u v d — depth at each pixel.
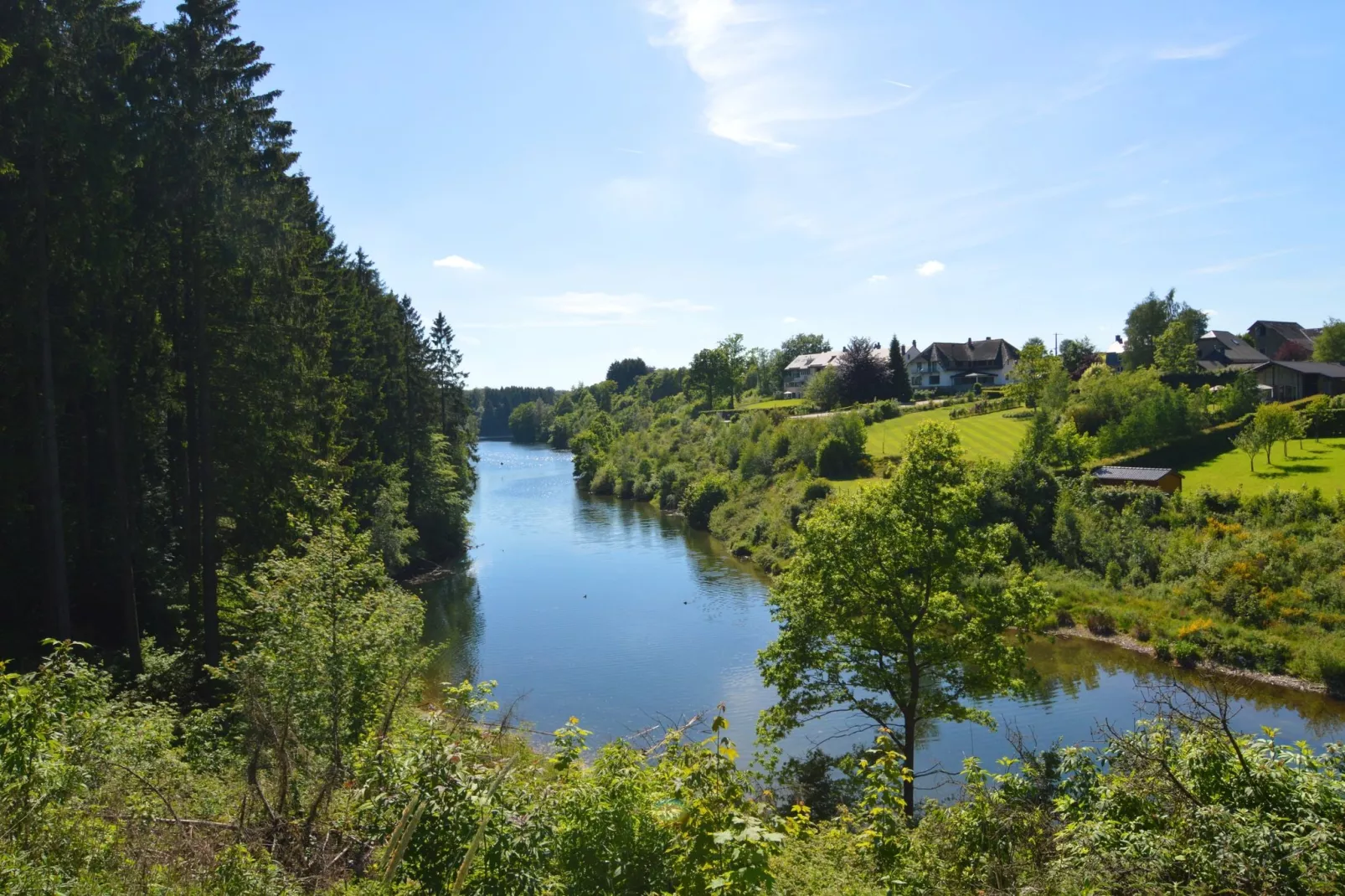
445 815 6.48
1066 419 55.75
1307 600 29.48
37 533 22.81
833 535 19.72
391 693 12.27
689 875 6.48
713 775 7.05
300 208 33.28
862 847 9.30
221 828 9.15
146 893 6.63
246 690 10.93
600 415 120.50
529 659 30.80
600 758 8.80
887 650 19.44
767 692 27.03
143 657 21.47
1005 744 22.06
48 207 19.23
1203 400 54.12
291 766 10.42
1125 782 7.34
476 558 51.88
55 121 18.58
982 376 108.81
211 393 24.70
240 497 25.73
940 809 9.73
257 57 23.88
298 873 7.96
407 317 57.31
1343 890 5.66
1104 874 6.35
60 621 19.39
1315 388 63.53
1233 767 7.05
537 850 6.50
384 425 47.19
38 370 19.84
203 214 22.16
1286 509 34.94
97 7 21.08
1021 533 39.59
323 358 33.16
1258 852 5.97
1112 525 38.12
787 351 166.75
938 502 19.19
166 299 24.59
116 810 8.52
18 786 6.99
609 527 64.50
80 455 23.92
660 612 37.62
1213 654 28.86
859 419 60.09
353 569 13.34
